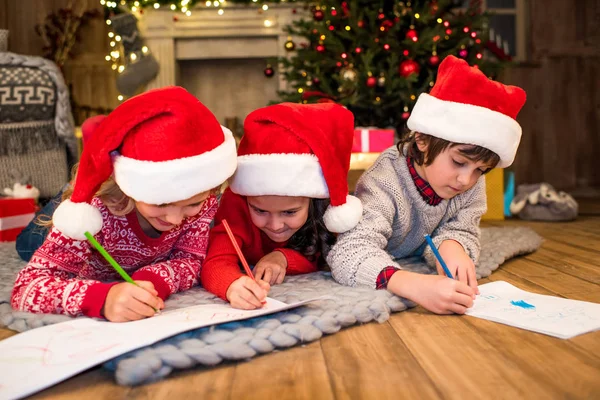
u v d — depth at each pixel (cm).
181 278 123
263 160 119
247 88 451
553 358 85
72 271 115
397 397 73
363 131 277
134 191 99
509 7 472
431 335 98
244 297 107
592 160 468
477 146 124
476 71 126
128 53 407
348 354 90
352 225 131
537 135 467
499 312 108
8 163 286
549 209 296
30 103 288
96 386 79
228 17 414
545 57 463
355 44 311
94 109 449
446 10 335
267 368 85
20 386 74
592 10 462
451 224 150
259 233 145
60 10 435
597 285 136
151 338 86
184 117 99
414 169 146
